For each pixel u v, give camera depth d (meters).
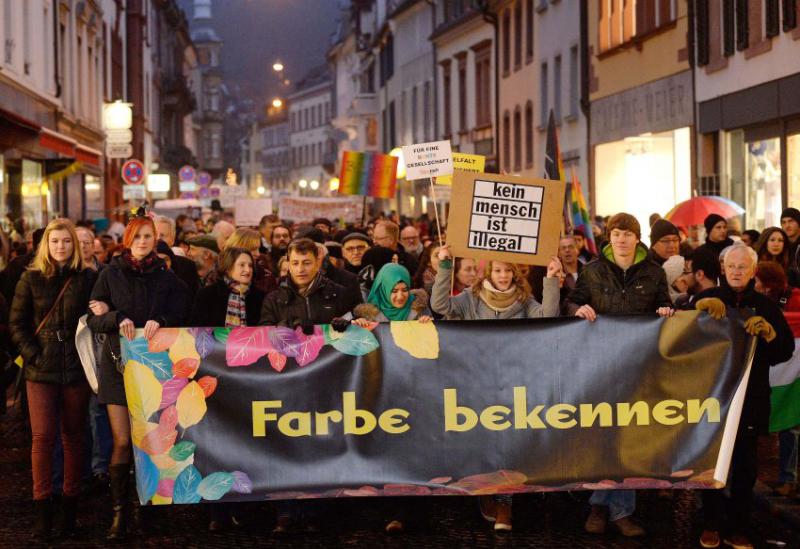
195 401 8.34
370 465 8.34
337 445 8.36
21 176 26.81
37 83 30.16
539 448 8.35
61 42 35.31
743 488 8.23
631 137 30.14
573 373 8.34
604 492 8.45
